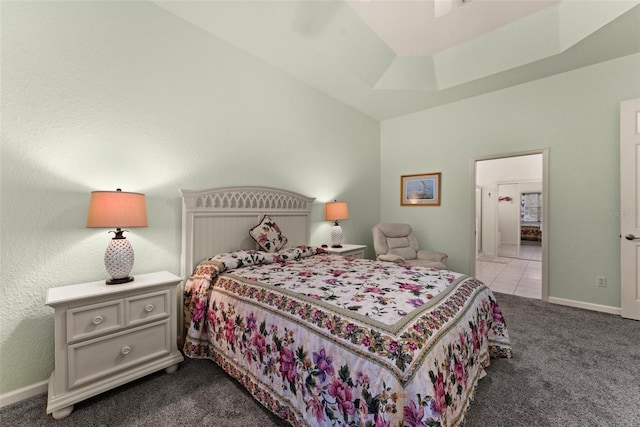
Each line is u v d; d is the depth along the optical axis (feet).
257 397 4.97
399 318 4.03
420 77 11.54
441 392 3.45
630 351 6.93
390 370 3.30
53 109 5.74
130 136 6.83
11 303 5.29
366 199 15.03
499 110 11.96
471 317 5.11
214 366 6.34
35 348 5.52
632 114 8.94
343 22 8.64
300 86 11.27
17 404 5.15
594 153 9.93
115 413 4.87
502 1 8.21
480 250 22.99
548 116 10.79
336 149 13.09
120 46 6.66
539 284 13.79
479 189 22.66
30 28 5.49
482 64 10.39
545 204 10.86
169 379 5.85
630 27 7.83
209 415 4.83
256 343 5.13
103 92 6.40
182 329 7.64
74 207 5.99
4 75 5.22
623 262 9.16
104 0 6.43
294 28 8.25
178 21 7.71
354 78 10.99
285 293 5.25
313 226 12.03
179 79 7.73
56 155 5.77
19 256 5.37
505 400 5.14
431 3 8.17
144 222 5.97
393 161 15.53
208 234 8.07
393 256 11.55
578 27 8.29
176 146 7.69
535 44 9.19
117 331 5.38
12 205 5.30
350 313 4.25
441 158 13.78
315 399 3.96
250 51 9.30
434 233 14.12
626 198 9.09
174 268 7.64
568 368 6.18
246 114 9.40
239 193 8.96
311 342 4.16
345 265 7.75
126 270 5.84
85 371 5.01
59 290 5.27
